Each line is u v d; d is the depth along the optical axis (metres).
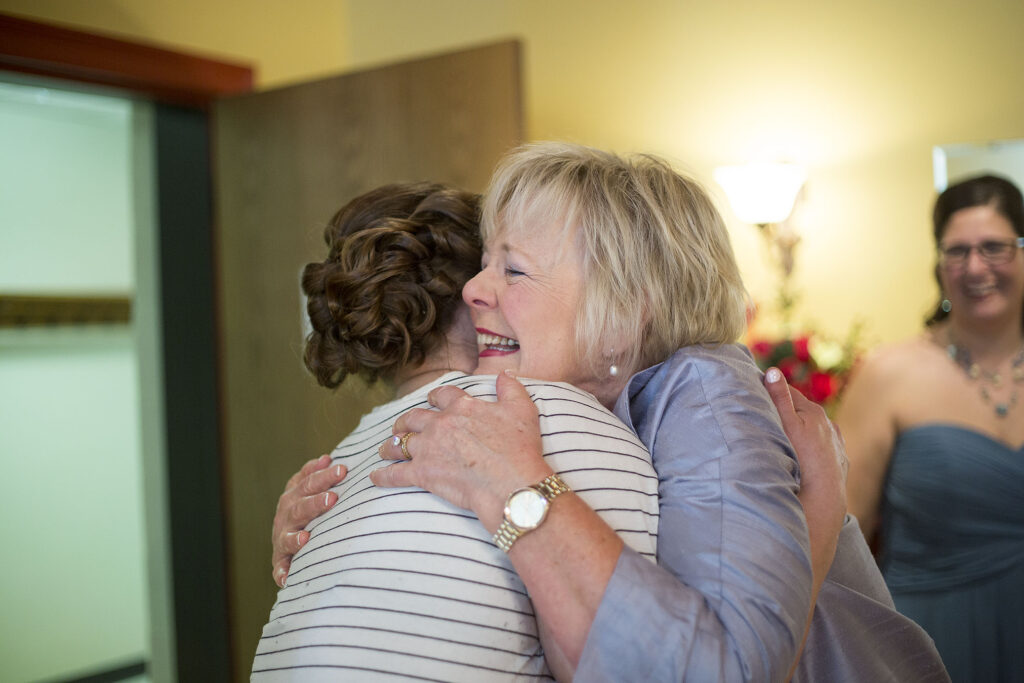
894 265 2.04
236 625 2.82
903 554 1.74
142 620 4.23
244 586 2.78
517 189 0.94
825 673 0.92
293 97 2.59
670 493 0.78
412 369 1.04
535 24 2.71
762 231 2.19
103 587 4.12
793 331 2.18
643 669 0.64
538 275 0.91
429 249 1.02
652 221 0.92
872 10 2.04
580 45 2.62
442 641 0.71
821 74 2.15
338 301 0.98
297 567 0.84
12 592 3.79
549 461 0.76
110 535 4.18
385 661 0.71
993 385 1.66
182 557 2.85
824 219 2.14
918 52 1.97
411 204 1.07
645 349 0.94
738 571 0.69
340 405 2.47
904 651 0.95
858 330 2.04
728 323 0.98
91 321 4.20
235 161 2.74
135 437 4.33
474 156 2.23
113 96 2.70
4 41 2.38
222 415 2.91
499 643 0.73
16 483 3.87
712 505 0.74
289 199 2.62
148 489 2.93
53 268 4.09
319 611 0.76
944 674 0.97
